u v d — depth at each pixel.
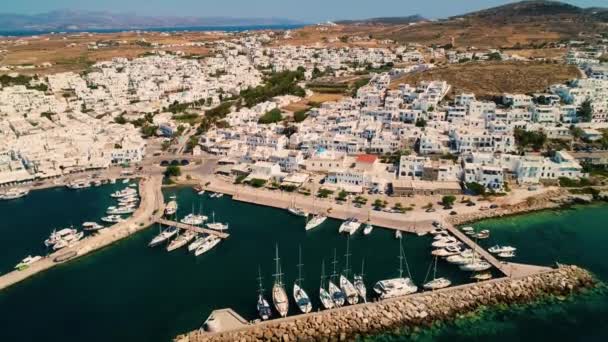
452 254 158.88
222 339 120.44
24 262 161.12
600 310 132.25
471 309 132.62
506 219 187.38
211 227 187.50
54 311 136.62
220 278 152.12
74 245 172.88
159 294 143.62
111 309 136.75
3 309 137.88
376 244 170.38
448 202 194.88
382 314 129.38
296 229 186.38
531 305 134.62
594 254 160.88
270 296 140.62
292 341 120.69
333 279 148.12
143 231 188.12
